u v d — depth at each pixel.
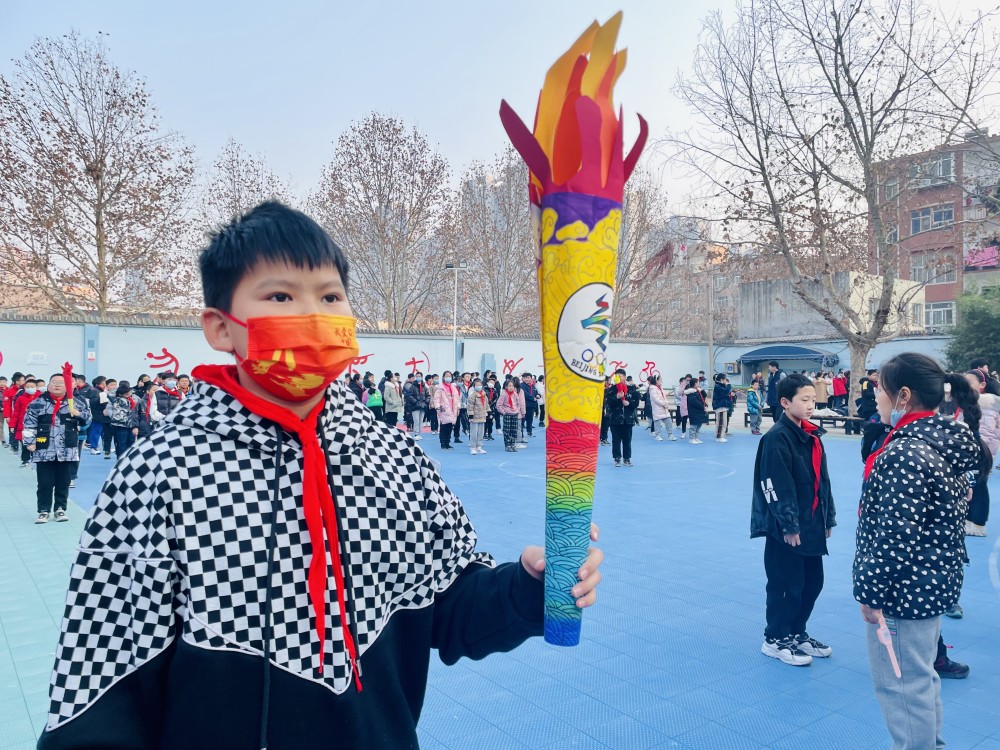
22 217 19.05
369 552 1.27
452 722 3.63
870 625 2.76
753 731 3.53
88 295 21.17
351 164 25.39
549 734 3.51
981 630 4.88
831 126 18.33
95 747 1.02
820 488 4.28
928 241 26.28
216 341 1.30
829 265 19.77
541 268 1.30
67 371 8.28
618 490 10.56
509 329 29.72
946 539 2.65
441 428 16.38
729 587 5.82
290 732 1.12
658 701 3.84
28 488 10.73
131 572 1.10
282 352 1.17
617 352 26.69
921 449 2.69
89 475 11.88
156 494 1.11
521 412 16.75
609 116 1.26
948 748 3.37
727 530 7.89
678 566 6.44
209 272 1.28
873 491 2.77
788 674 4.16
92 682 1.06
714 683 4.05
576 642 1.26
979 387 8.05
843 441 17.48
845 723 3.59
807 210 19.09
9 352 17.20
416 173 25.89
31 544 7.21
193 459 1.16
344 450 1.31
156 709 1.12
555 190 1.26
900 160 18.27
